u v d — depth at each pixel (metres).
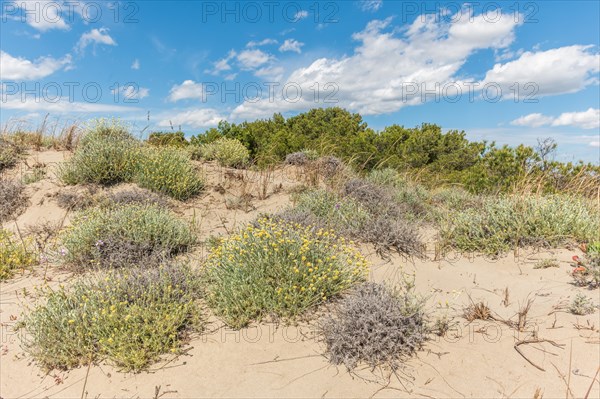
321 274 4.08
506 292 3.87
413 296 3.75
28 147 9.79
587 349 2.94
